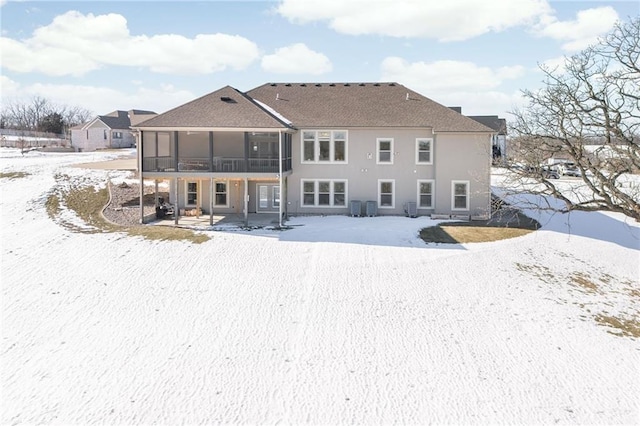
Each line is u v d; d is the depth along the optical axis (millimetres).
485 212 27719
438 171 27719
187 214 28531
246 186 25094
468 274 19141
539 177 19062
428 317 15844
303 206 28812
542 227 26062
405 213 28250
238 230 24250
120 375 12617
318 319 15609
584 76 17828
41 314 15906
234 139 28672
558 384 12328
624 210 16984
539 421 10922
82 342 14250
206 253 20828
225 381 12398
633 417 11023
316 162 28500
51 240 22734
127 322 15414
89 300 16875
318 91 31609
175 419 10961
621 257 22312
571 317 16047
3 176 34031
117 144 71250
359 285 17969
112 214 27438
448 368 13062
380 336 14680
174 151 25219
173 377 12547
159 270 19234
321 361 13344
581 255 22141
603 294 18156
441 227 25391
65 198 29641
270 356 13570
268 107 29297
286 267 19438
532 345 14250
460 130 27172
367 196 28500
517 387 12219
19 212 27031
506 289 18047
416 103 29703
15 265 19797
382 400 11703
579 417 11055
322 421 10945
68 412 11148
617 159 16984
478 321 15633
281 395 11867
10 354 13602
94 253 21000
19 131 82125
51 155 52062
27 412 11133
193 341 14312
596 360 13461
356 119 28531
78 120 113312
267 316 15773
